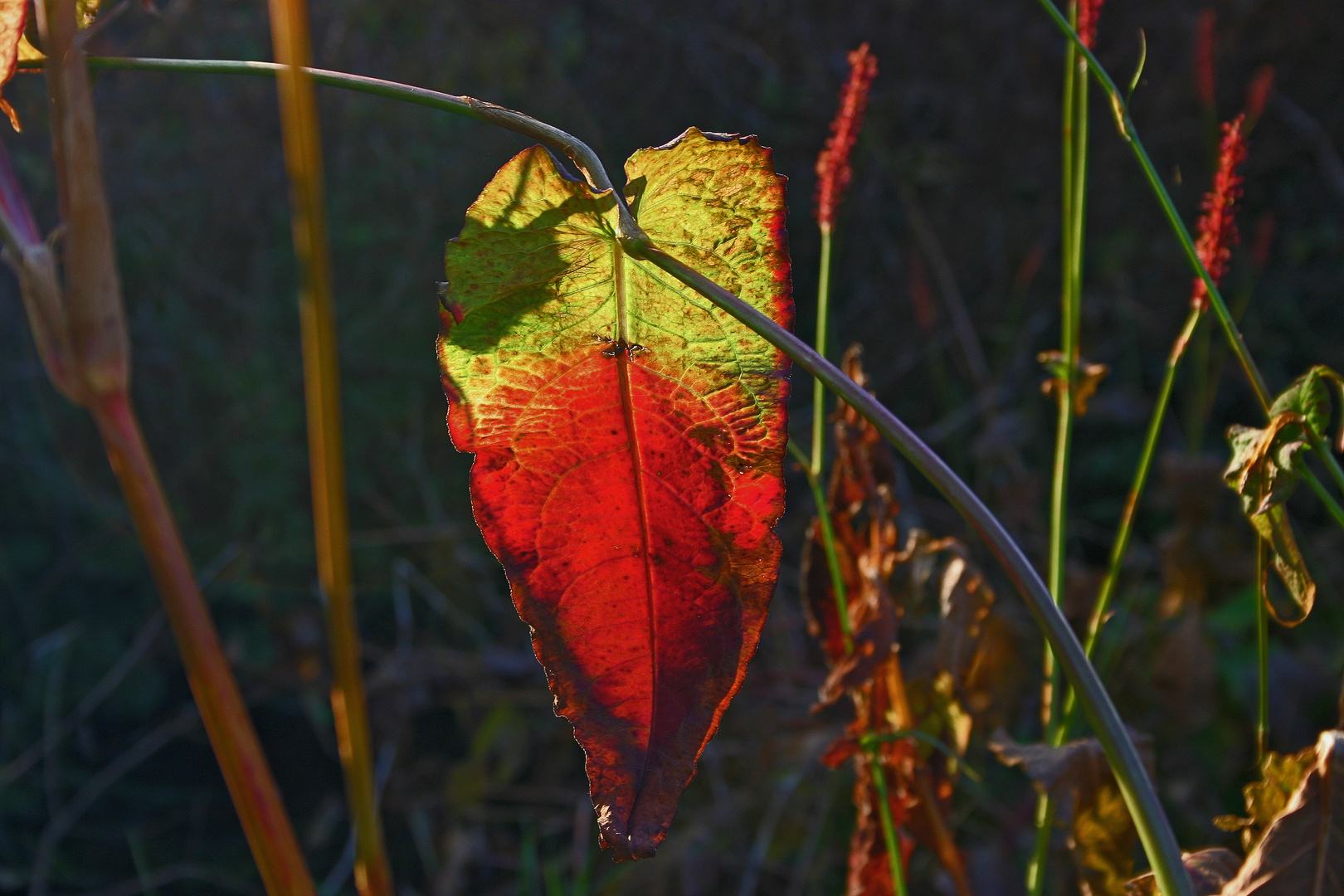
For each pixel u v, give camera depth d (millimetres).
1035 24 2811
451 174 2467
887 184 2711
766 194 836
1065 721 994
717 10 2889
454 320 840
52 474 2180
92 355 640
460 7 2637
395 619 2211
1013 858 1380
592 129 2477
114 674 1892
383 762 1772
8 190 667
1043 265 2604
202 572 2029
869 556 1012
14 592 2123
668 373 848
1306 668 1477
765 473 849
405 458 2301
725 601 850
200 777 2008
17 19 821
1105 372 994
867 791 1021
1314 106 2699
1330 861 874
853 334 2570
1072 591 1373
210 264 2416
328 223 2418
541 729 1861
